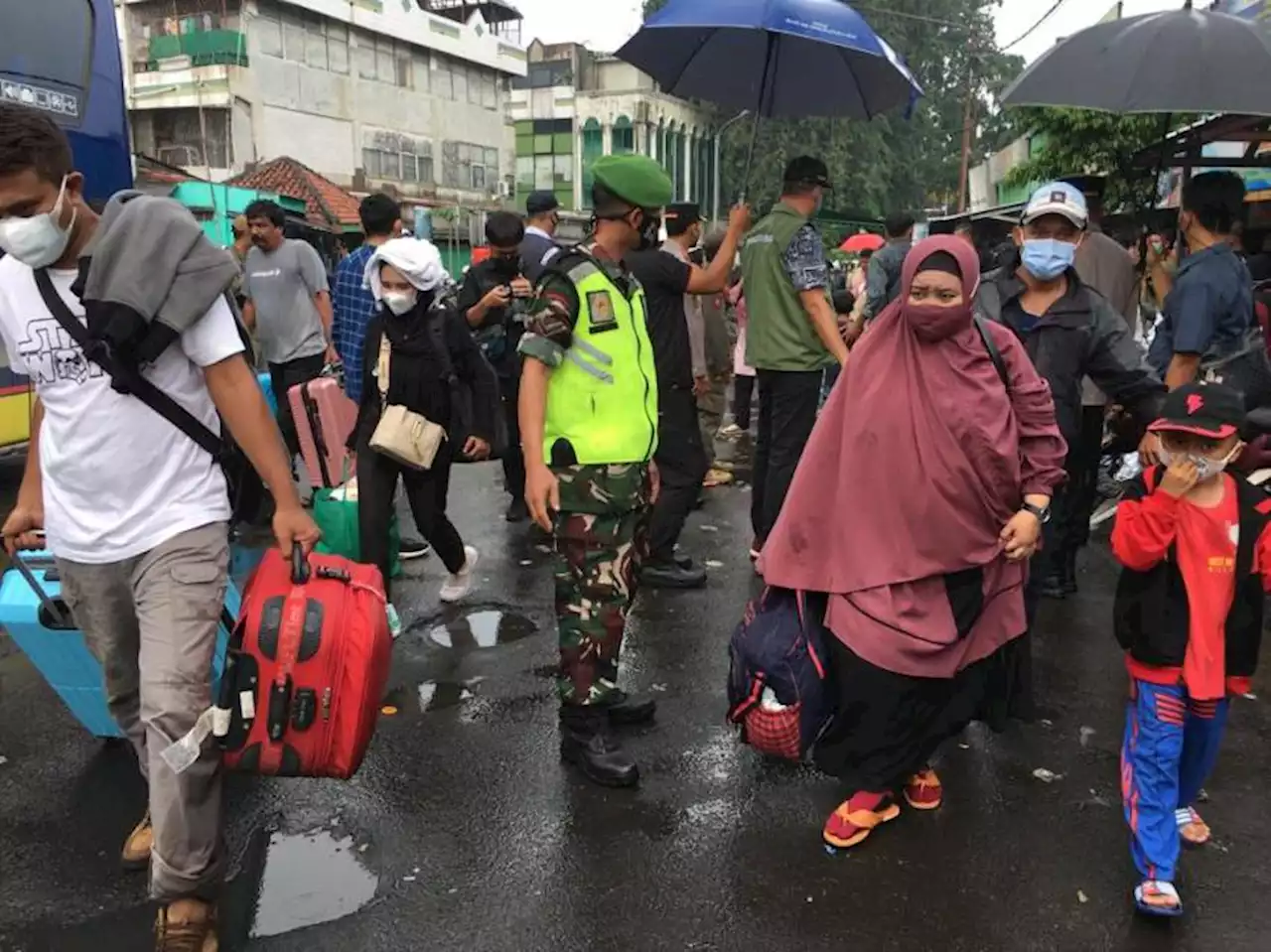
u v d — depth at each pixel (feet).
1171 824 9.03
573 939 8.69
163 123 90.17
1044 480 9.63
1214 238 13.82
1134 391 12.54
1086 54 15.35
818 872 9.66
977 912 9.09
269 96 91.86
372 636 8.20
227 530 8.57
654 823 10.43
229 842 10.05
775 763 11.67
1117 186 35.09
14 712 12.79
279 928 8.78
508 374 20.44
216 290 7.77
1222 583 8.63
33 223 7.40
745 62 17.51
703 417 36.27
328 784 11.12
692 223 21.21
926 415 9.23
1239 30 14.60
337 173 99.86
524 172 139.64
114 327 7.29
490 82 120.98
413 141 109.50
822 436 9.73
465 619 16.05
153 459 8.04
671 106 138.51
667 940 8.70
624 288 10.90
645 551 11.55
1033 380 9.63
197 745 7.80
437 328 14.37
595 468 10.73
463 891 9.30
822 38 14.30
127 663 8.73
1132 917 9.04
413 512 15.62
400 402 14.46
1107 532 21.03
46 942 8.63
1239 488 8.72
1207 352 13.94
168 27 90.53
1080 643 15.26
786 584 9.65
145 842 9.65
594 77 141.18
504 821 10.44
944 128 144.56
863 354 9.57
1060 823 10.53
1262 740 12.34
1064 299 12.74
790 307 16.37
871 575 9.31
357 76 101.35
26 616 10.30
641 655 14.82
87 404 7.88
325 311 22.35
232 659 8.06
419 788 11.05
